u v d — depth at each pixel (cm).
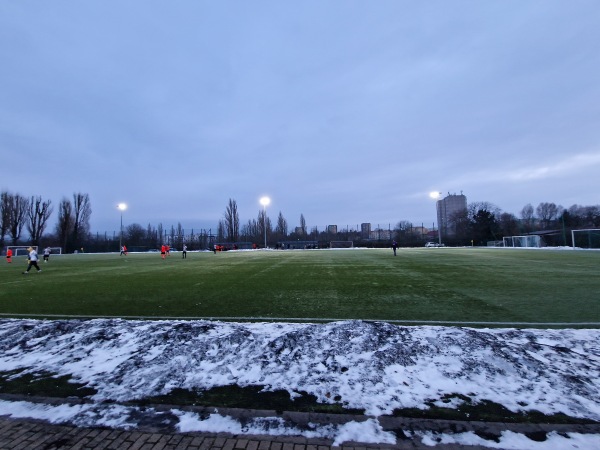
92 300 855
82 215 6544
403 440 270
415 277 1234
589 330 477
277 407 317
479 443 265
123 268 1914
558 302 757
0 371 404
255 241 7512
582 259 2061
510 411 303
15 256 4750
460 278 1184
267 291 962
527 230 6850
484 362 378
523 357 384
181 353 419
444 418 295
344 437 275
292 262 2161
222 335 472
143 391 348
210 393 343
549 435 273
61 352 447
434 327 488
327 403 322
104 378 376
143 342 459
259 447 266
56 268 2006
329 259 2416
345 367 382
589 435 272
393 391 337
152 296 902
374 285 1048
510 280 1114
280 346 431
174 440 276
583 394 324
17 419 311
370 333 459
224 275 1414
